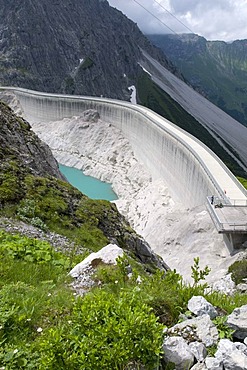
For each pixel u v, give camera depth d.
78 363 6.41
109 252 13.61
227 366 6.67
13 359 7.19
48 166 42.47
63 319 8.71
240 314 8.48
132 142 111.38
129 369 6.58
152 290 9.47
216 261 40.69
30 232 23.84
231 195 45.91
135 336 6.70
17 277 12.50
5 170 31.23
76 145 129.00
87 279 12.41
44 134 146.12
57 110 149.38
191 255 44.25
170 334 7.82
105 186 105.50
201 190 57.19
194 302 8.97
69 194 33.72
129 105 115.00
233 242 38.22
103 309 7.36
